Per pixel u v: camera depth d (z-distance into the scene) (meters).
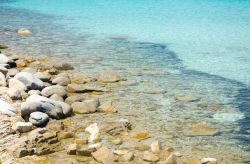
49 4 37.44
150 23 27.66
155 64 17.12
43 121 10.35
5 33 22.88
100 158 8.66
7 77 13.42
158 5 36.09
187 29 25.50
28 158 8.62
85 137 9.85
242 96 13.30
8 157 8.59
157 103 12.38
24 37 21.88
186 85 14.27
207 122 11.09
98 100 11.99
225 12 32.16
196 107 12.18
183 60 18.00
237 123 11.09
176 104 12.34
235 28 25.83
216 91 13.74
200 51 19.84
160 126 10.70
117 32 24.38
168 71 16.06
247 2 37.41
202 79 15.10
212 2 37.53
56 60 16.97
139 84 14.15
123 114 11.41
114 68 16.16
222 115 11.63
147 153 8.96
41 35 22.70
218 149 9.54
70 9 34.38
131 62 17.28
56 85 12.67
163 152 9.16
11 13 31.80
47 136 9.52
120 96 12.84
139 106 12.06
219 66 17.08
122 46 20.53
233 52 19.70
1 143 9.21
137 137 9.93
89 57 17.84
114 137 9.90
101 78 14.34
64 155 8.90
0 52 17.78
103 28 25.67
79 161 8.64
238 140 10.05
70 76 14.70
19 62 15.67
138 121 10.98
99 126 10.48
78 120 10.87
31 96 11.20
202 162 8.70
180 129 10.57
